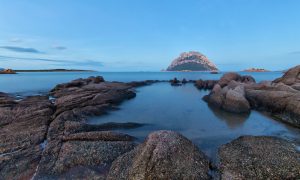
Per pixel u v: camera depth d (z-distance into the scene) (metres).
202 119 22.23
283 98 22.00
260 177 9.58
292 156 11.09
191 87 62.00
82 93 31.34
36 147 13.15
